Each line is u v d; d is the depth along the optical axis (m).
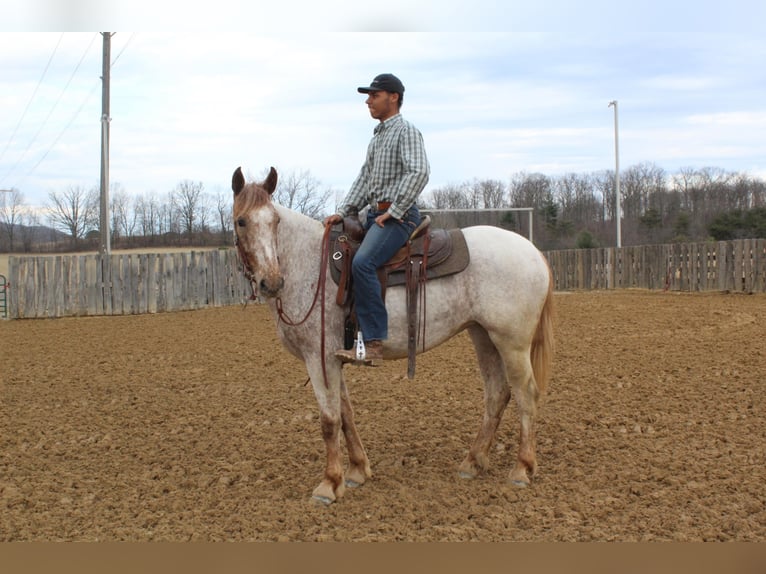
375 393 8.37
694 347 10.80
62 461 5.96
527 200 57.81
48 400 8.39
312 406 7.84
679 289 22.89
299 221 5.05
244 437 6.62
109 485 5.31
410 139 4.95
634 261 25.05
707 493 4.77
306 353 5.02
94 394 8.71
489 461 5.55
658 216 51.03
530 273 5.16
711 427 6.38
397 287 5.03
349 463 5.34
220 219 43.50
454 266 5.07
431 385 8.79
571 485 5.05
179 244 48.94
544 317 5.35
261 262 4.54
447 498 4.88
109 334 15.27
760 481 4.95
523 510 4.64
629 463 5.48
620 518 4.45
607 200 57.12
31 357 11.98
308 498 5.00
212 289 22.17
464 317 5.18
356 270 4.80
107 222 22.36
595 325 14.18
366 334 4.85
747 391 7.65
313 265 5.00
